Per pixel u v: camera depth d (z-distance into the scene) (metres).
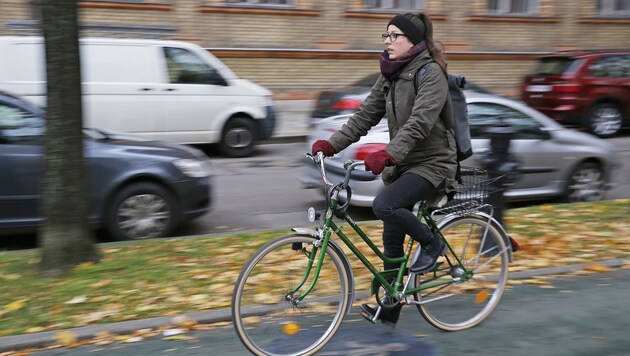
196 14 16.38
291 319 3.70
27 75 10.09
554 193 8.21
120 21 15.65
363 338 3.95
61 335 4.00
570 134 8.27
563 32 20.58
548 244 5.85
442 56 3.52
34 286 4.84
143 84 10.85
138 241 6.06
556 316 4.29
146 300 4.57
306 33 17.58
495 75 20.00
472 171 3.99
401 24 3.48
